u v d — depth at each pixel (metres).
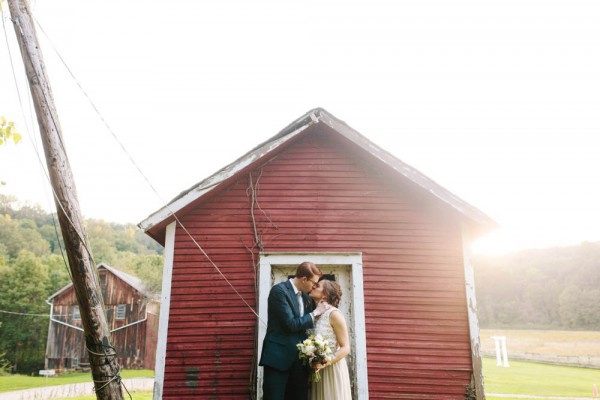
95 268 4.51
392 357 5.95
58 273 54.38
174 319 6.05
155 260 47.25
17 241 67.00
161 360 5.88
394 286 6.23
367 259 6.34
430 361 5.95
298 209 6.54
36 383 24.72
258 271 6.21
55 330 31.41
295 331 4.54
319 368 4.38
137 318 30.89
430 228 6.51
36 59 4.49
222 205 6.54
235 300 6.15
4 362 42.28
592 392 18.73
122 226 97.19
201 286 6.19
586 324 73.88
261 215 6.50
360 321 6.02
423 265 6.34
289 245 6.37
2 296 48.44
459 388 5.88
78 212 4.43
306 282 4.81
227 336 6.01
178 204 6.13
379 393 5.81
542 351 51.97
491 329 81.12
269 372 4.49
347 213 6.54
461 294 6.25
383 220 6.52
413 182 6.23
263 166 6.74
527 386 20.50
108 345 4.43
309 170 6.74
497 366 32.78
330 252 6.29
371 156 6.45
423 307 6.16
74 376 28.89
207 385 5.83
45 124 4.40
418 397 5.82
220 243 6.37
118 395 4.39
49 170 4.37
